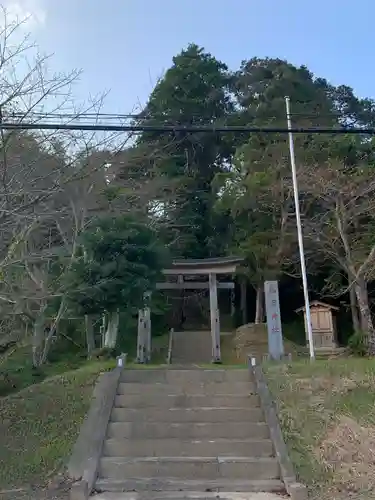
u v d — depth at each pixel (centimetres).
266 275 2281
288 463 695
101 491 649
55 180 907
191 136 2923
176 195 2259
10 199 832
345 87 3158
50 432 795
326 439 755
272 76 2891
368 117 3058
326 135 2266
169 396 880
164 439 767
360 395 876
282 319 2730
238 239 2506
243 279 2569
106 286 1275
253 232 2392
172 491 649
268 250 2233
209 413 832
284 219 2195
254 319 2873
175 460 713
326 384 913
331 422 797
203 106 2891
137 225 1409
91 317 1758
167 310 2667
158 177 2214
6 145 796
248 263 2355
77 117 785
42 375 1424
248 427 793
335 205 1972
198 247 2811
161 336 2473
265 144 2380
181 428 794
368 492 631
